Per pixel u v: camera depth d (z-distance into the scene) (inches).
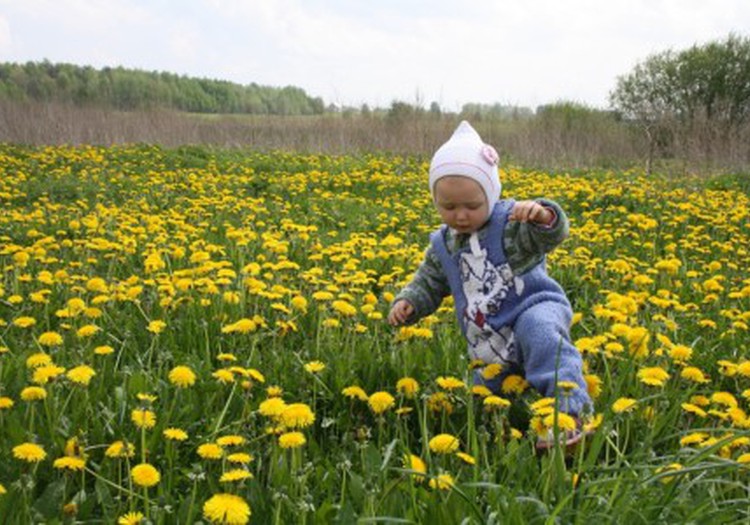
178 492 83.4
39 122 761.6
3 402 92.3
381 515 74.4
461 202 109.2
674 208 369.4
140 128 788.6
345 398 112.1
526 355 105.0
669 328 146.7
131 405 103.8
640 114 786.8
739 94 977.5
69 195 406.0
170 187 423.8
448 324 155.0
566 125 826.2
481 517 71.6
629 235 309.1
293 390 117.1
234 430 96.3
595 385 104.8
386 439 100.2
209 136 807.7
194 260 178.1
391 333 150.2
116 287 165.0
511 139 750.5
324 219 346.6
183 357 129.1
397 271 195.9
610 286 206.4
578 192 426.3
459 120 821.2
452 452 85.4
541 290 109.2
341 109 853.2
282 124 841.5
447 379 100.7
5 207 359.9
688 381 116.2
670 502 73.2
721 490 81.6
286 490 77.9
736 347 147.3
